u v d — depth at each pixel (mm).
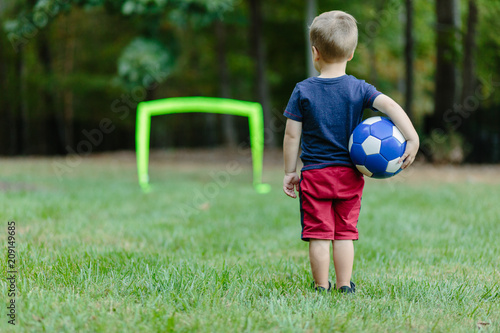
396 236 4242
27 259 2857
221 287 2447
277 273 2945
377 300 2381
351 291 2529
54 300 2148
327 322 1970
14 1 12562
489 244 3756
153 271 2688
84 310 2041
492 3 10938
